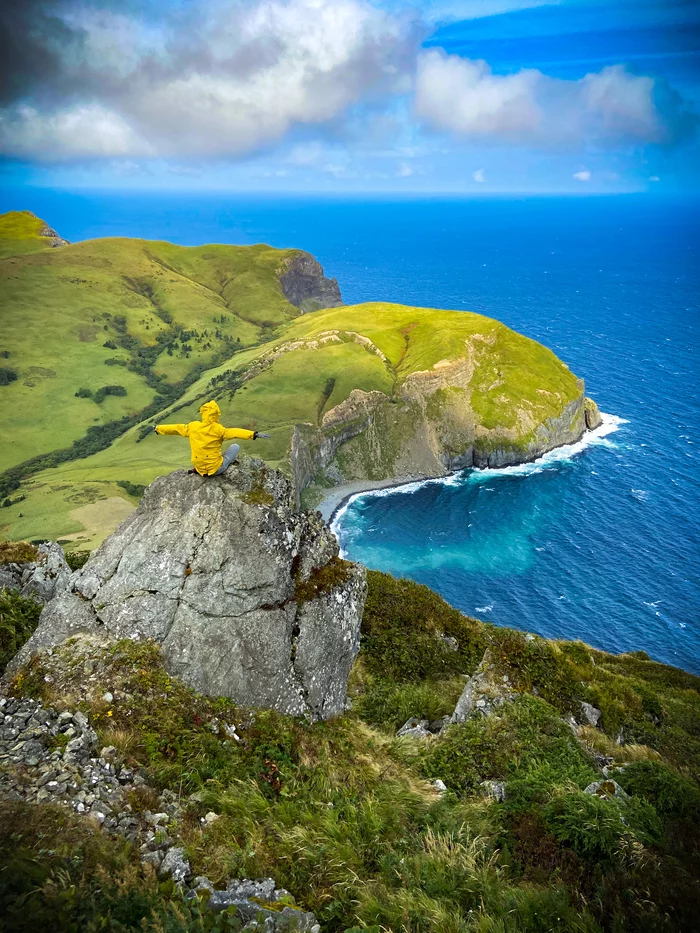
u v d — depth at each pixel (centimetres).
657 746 1683
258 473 1429
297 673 1327
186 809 912
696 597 10800
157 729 1048
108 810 840
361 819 1028
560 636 9800
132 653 1155
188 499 1348
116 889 685
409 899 830
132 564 1280
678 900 860
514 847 1005
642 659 3572
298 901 813
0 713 995
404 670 1986
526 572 11838
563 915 825
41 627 1213
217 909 738
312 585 1398
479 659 2125
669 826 1073
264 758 1123
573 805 1056
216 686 1202
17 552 1566
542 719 1474
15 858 667
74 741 948
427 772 1295
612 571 11681
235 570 1290
